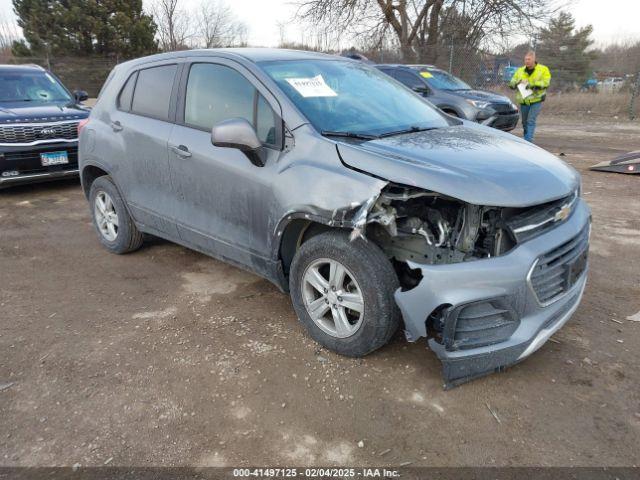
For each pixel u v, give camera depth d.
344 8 22.17
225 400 2.82
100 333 3.52
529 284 2.66
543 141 12.33
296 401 2.81
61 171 7.33
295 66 3.76
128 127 4.36
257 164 3.30
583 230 3.09
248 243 3.53
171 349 3.30
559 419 2.67
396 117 3.72
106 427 2.64
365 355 3.17
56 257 4.93
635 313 3.72
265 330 3.52
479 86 19.23
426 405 2.77
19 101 7.91
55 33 29.00
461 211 2.86
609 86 18.66
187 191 3.90
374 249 2.90
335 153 3.02
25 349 3.33
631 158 8.31
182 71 4.04
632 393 2.86
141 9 31.12
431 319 2.79
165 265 4.70
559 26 19.14
